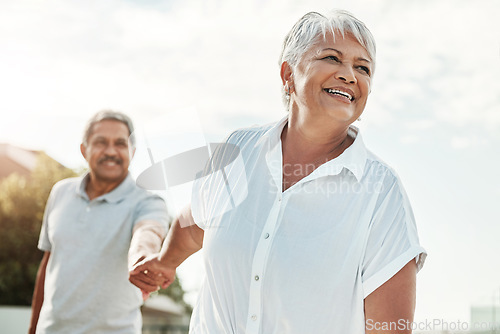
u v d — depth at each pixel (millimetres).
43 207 8453
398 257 1316
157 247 2236
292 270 1337
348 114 1388
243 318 1388
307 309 1336
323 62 1394
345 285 1334
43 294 2719
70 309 2500
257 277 1362
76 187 2643
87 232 2523
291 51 1488
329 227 1354
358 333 1341
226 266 1414
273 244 1365
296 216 1375
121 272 2518
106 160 2551
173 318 11562
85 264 2508
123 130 2602
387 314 1312
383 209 1357
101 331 2510
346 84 1391
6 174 8625
